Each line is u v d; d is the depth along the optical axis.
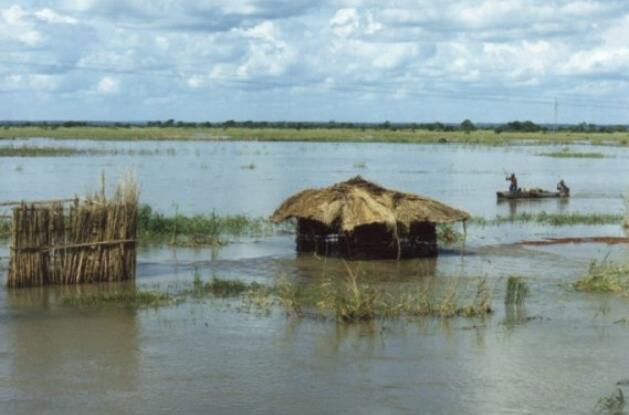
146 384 14.55
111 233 23.20
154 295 21.23
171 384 14.55
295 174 67.62
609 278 23.44
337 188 28.66
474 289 22.84
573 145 137.38
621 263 26.59
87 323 18.66
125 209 23.30
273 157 92.69
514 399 14.02
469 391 14.38
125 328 18.27
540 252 29.58
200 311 19.95
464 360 16.12
